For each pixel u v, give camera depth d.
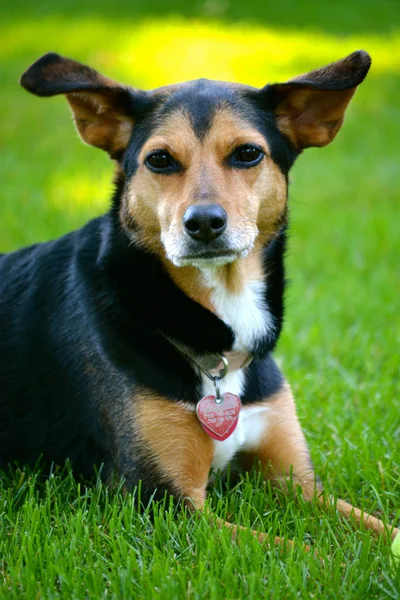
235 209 4.43
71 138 14.13
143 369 4.44
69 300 4.84
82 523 4.14
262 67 18.44
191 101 4.66
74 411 4.77
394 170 12.98
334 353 6.98
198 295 4.52
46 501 4.38
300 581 3.64
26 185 11.84
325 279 8.85
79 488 4.45
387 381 6.25
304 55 19.80
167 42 20.19
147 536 4.06
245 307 4.62
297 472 4.78
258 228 4.72
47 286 5.02
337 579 3.67
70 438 4.82
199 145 4.53
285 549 3.95
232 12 23.88
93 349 4.62
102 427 4.63
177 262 4.36
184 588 3.57
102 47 19.45
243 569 3.72
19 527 4.23
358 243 9.91
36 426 4.93
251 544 3.93
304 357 6.97
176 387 4.45
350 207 11.41
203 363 4.51
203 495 4.53
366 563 3.80
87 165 12.82
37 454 4.95
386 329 7.42
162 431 4.42
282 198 4.83
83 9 23.80
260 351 4.68
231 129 4.57
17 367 4.98
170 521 4.08
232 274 4.54
